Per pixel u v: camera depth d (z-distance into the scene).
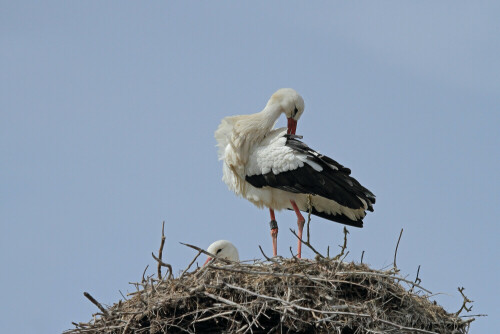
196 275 13.19
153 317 12.81
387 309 12.90
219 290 12.76
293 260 13.38
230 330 12.59
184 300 12.73
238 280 12.90
